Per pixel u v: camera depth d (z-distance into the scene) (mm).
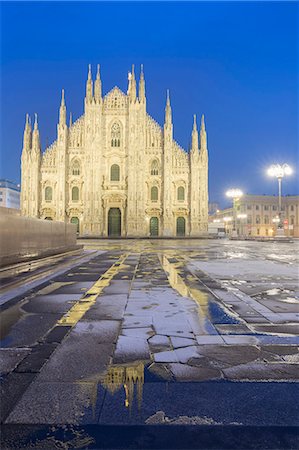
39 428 3105
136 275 12289
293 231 105312
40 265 14258
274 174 50656
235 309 7305
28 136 72125
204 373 4176
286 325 6172
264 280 11242
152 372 4199
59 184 70812
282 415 3301
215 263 16844
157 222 72688
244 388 3807
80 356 4684
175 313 6941
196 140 72500
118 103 72938
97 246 35781
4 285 9391
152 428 3105
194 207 71812
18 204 137125
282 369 4305
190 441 2941
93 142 71125
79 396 3625
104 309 7250
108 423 3172
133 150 71625
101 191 71688
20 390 3750
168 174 71688
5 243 11852
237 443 2922
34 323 6234
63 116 71625
